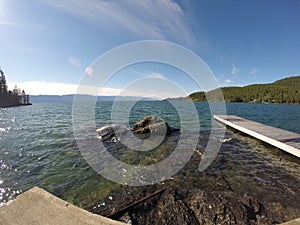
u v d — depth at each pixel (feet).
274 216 11.71
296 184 16.21
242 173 18.61
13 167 20.97
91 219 4.85
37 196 5.59
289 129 44.62
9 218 4.84
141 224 11.51
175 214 12.07
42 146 29.19
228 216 11.51
